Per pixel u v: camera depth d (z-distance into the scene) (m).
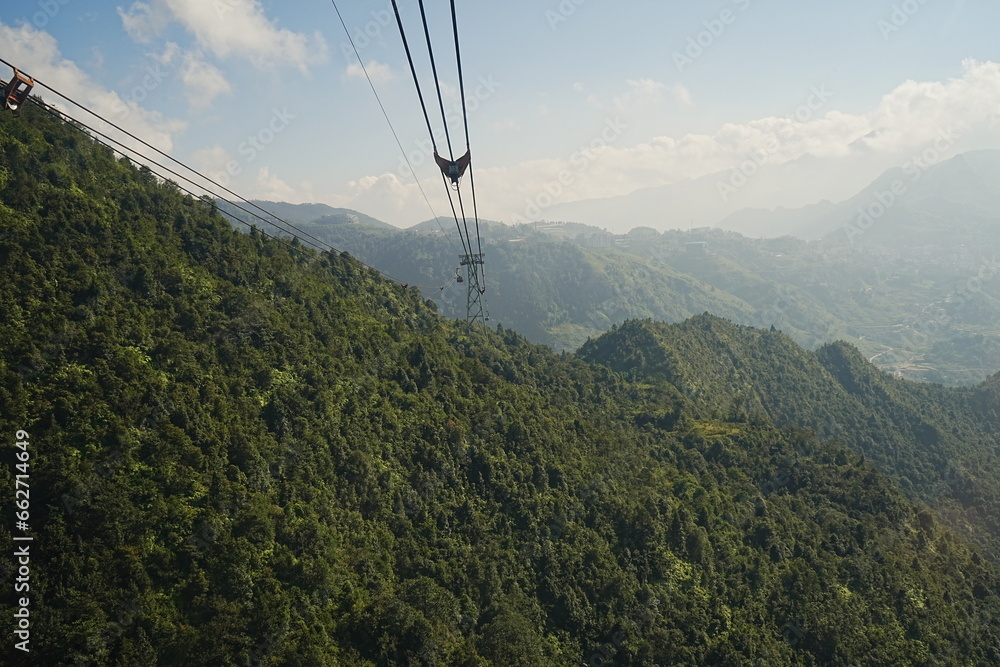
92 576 45.31
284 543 54.56
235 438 57.56
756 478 104.56
